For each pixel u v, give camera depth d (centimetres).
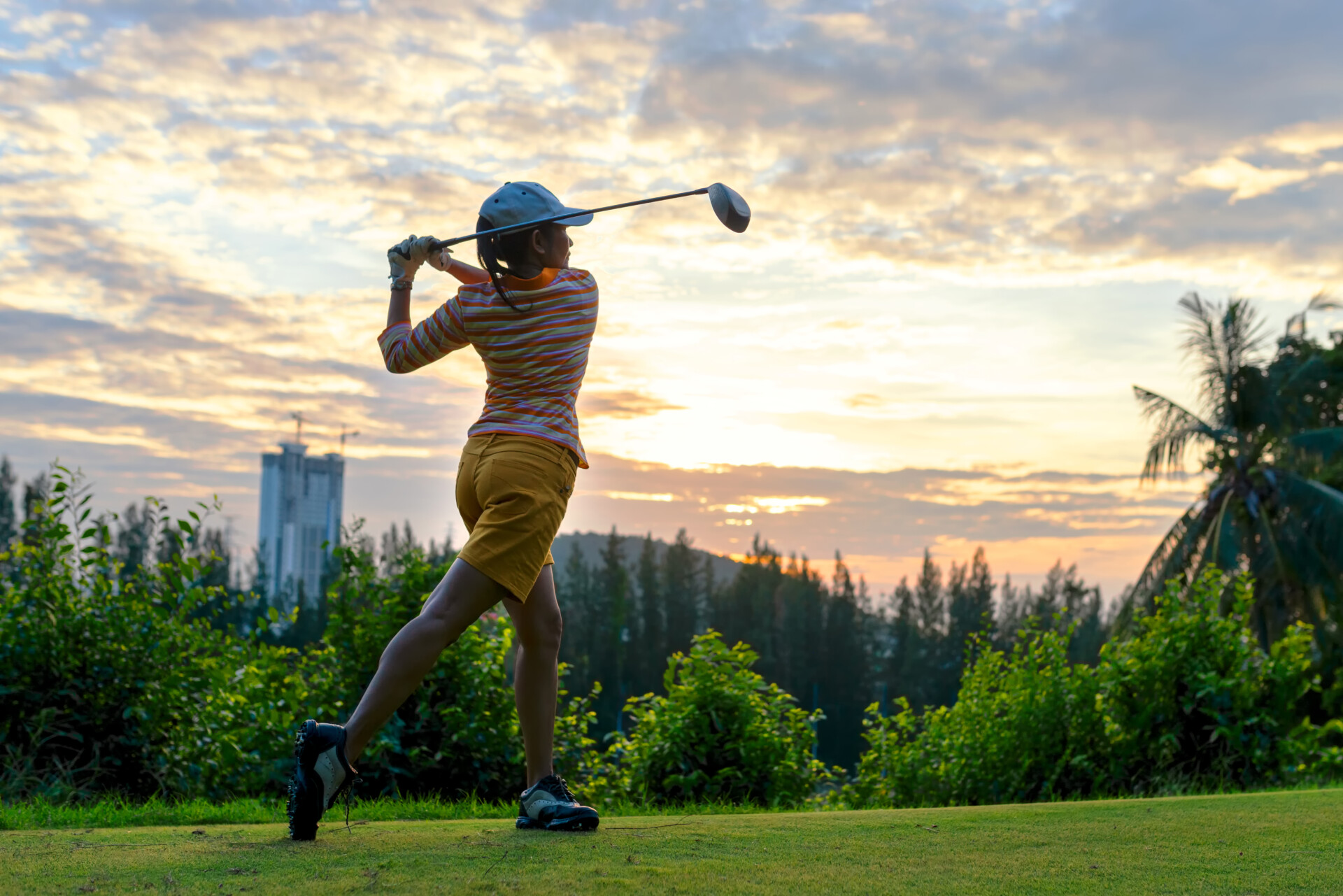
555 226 290
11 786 488
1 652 532
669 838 270
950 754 753
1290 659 731
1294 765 697
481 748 612
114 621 557
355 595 659
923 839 271
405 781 602
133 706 554
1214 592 760
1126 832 286
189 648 591
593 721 712
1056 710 720
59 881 199
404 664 267
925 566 9531
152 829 302
